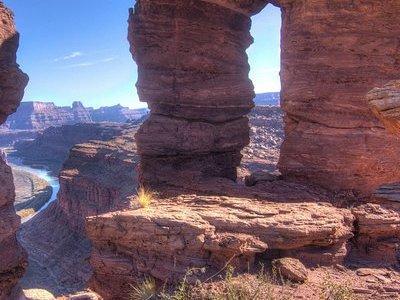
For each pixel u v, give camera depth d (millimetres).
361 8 15008
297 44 16141
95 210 93938
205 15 18891
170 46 18969
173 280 11203
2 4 15297
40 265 77750
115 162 105688
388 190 14672
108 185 94438
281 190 15273
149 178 19062
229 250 11180
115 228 12258
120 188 91125
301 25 15961
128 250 12227
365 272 11508
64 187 101688
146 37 19188
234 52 19922
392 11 14781
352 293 10055
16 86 15195
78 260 76875
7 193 13500
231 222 11719
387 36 14953
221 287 10281
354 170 15117
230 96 19766
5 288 13656
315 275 11156
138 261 11945
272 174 17609
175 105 19234
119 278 12180
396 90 7453
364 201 14805
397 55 14953
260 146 95188
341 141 15297
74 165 111688
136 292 11586
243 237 11281
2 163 13812
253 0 18953
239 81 20188
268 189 15453
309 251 11938
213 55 19250
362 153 15023
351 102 15266
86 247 83688
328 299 9711
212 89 19328
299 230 11539
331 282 10594
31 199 146375
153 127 19266
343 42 15328
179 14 18609
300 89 16109
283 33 17125
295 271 10695
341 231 12055
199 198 14289
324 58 15625
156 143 19047
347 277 11219
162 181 18547
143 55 19453
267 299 9477
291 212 12641
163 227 11648
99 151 114688
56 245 88062
